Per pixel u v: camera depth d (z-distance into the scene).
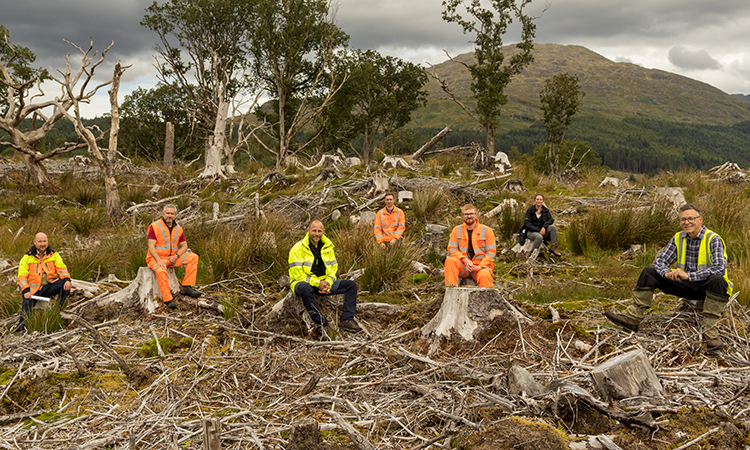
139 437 2.91
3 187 16.91
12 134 16.62
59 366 3.96
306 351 4.34
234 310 5.30
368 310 5.29
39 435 3.01
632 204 9.77
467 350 4.14
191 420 3.15
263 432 2.98
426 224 10.43
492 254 5.16
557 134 38.50
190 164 24.28
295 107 30.31
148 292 5.29
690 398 3.15
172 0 27.83
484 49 30.42
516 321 4.36
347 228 10.22
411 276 7.06
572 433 2.78
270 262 7.23
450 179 14.11
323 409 3.28
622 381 3.11
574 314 4.82
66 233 11.02
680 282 4.13
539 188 13.18
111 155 12.46
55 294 5.38
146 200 15.42
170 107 43.94
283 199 12.43
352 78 31.48
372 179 12.70
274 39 24.53
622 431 2.71
